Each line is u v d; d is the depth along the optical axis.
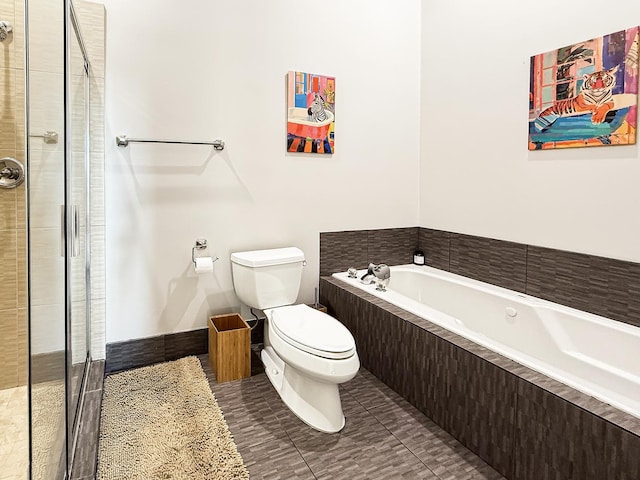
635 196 2.00
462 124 2.98
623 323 2.07
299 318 2.31
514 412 1.66
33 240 1.12
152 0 2.51
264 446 1.91
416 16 3.32
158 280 2.67
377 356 2.55
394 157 3.34
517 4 2.53
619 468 1.32
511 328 2.49
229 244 2.84
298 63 2.93
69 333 1.61
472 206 2.93
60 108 1.44
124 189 2.53
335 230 3.18
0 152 2.19
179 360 2.72
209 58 2.68
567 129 2.28
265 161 2.89
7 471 1.71
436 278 3.05
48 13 1.29
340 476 1.72
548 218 2.41
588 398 1.47
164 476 1.68
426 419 2.13
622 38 2.01
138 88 2.51
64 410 1.53
